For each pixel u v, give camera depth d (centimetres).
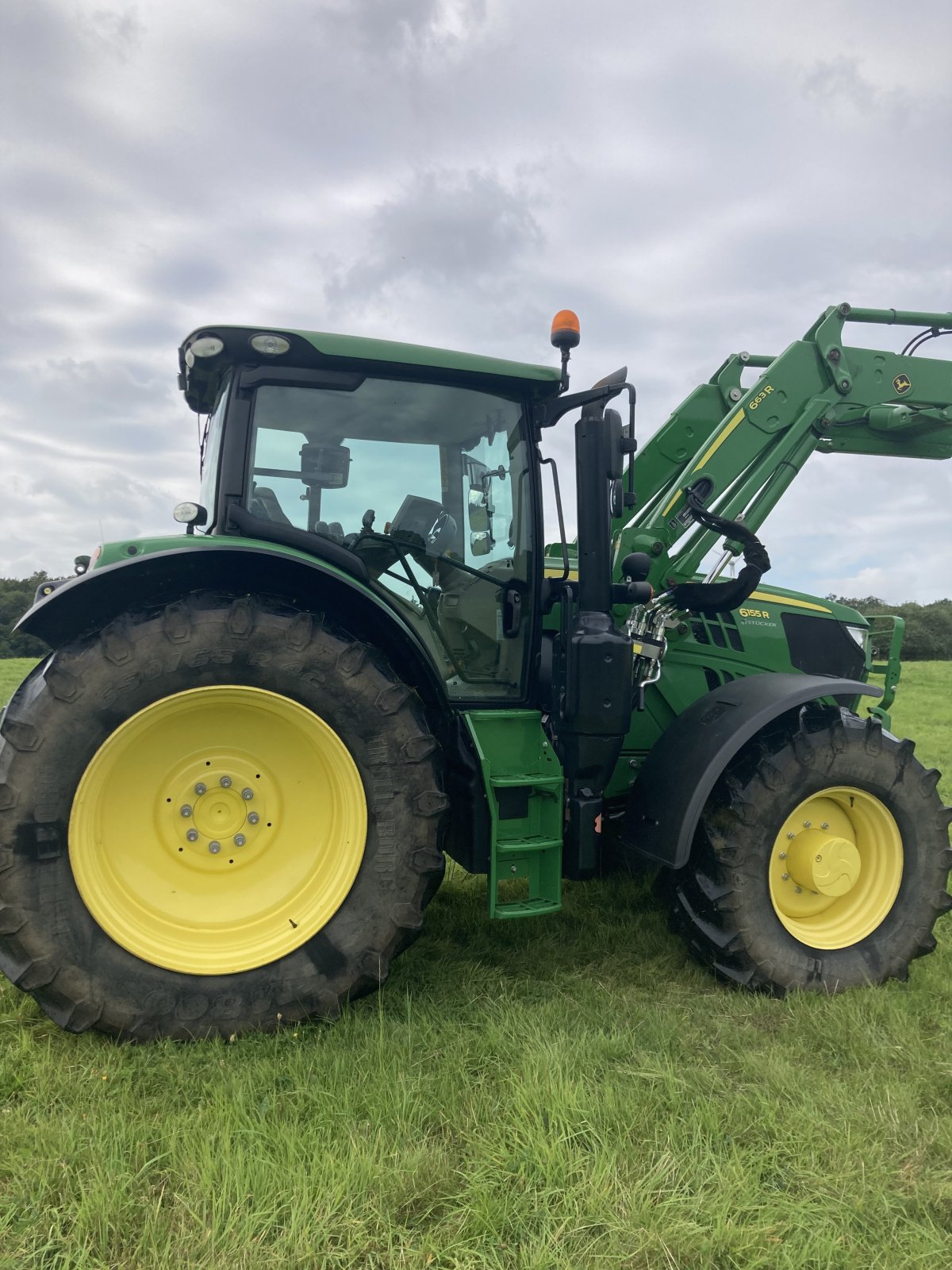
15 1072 223
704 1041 259
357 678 265
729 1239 169
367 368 304
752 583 340
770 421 382
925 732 1073
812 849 305
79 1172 183
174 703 254
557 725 313
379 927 263
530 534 331
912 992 300
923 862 323
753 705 311
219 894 268
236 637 255
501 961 321
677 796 304
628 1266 164
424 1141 197
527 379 317
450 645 323
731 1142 201
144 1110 210
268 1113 208
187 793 267
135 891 257
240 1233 166
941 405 414
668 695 378
